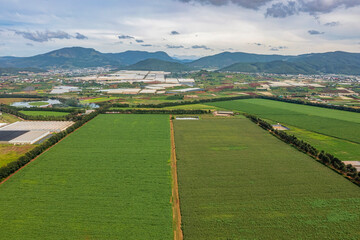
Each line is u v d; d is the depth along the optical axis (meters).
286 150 118.56
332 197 78.12
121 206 72.69
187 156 110.50
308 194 79.75
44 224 64.75
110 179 88.69
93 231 62.38
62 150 116.19
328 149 121.06
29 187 82.75
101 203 74.00
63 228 63.34
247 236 61.44
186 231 62.97
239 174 93.38
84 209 71.00
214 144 126.62
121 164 101.38
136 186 84.06
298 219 67.69
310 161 105.62
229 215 69.25
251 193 80.19
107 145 123.56
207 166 100.31
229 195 79.00
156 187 83.62
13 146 124.19
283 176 91.94
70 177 89.94
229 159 107.50
